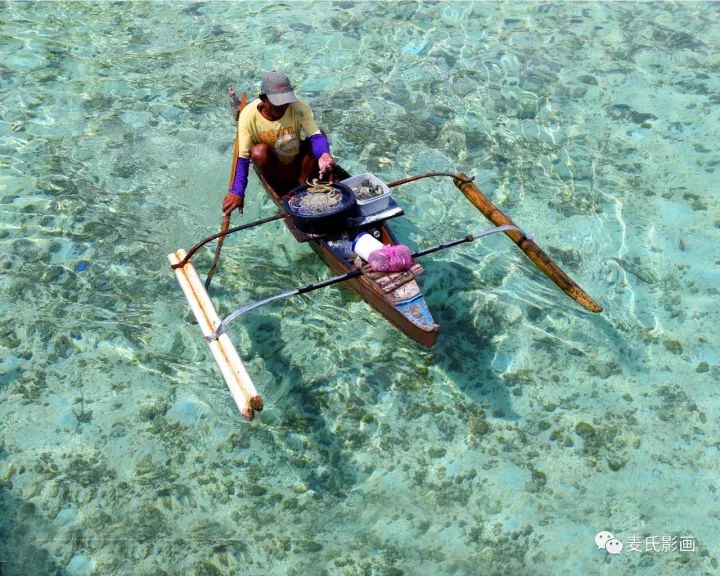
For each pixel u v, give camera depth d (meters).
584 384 5.69
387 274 5.36
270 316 6.11
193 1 10.66
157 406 5.44
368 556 4.61
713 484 5.03
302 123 6.13
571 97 8.79
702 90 8.88
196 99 8.72
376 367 5.74
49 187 7.34
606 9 10.47
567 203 7.35
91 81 8.93
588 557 4.61
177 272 5.80
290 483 5.00
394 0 10.62
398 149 7.95
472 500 4.93
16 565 4.50
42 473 5.01
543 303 6.30
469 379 5.69
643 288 6.49
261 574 4.50
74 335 5.92
